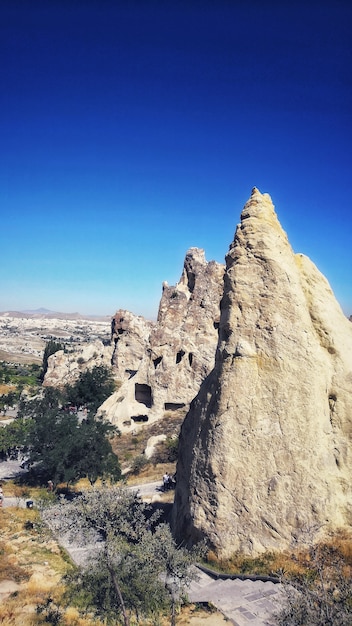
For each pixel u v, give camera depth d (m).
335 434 21.59
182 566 15.21
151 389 58.12
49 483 37.97
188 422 25.16
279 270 22.89
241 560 19.56
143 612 15.55
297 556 19.03
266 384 21.56
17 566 21.50
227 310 23.20
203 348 58.44
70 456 37.34
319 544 19.31
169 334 59.50
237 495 20.47
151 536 15.83
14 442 49.88
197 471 21.70
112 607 15.59
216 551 20.09
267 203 24.77
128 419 56.72
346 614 10.82
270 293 22.67
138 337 89.12
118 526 16.23
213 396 22.48
